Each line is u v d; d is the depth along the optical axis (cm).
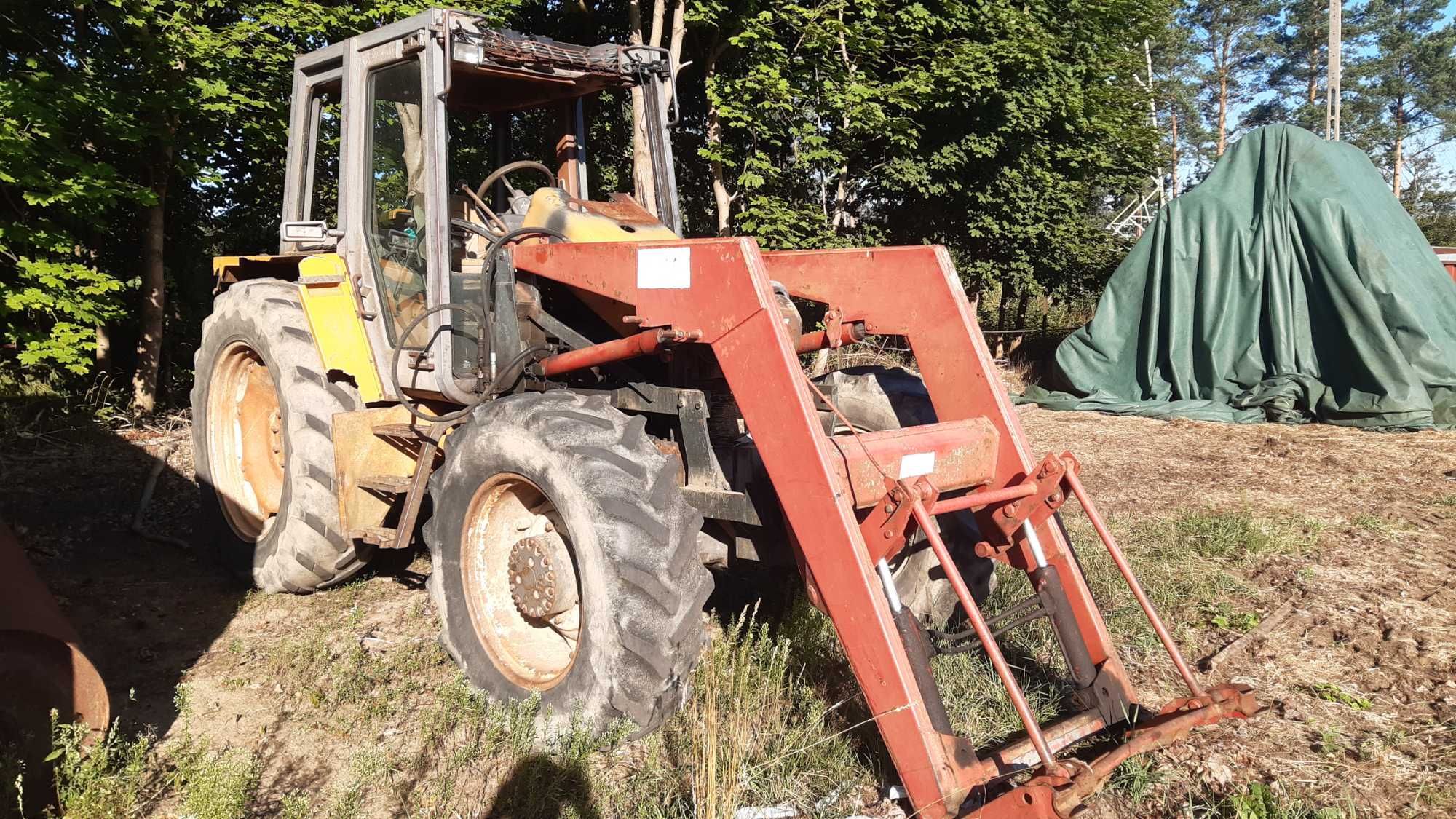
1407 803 283
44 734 247
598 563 293
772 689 317
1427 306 973
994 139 1255
